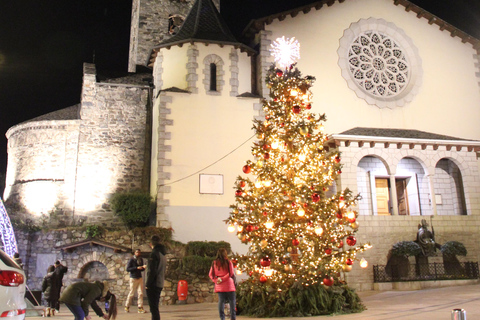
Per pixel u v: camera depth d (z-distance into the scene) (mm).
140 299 14125
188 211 19281
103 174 23000
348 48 23891
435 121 24188
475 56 26016
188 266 17016
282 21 22906
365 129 22375
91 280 17781
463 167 21797
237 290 12227
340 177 20234
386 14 25141
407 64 24859
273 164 12438
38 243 20156
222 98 20984
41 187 22703
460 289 16703
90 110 23625
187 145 20016
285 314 11008
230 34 22922
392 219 20375
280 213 12164
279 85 13125
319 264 11484
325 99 22734
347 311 11328
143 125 23859
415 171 22438
